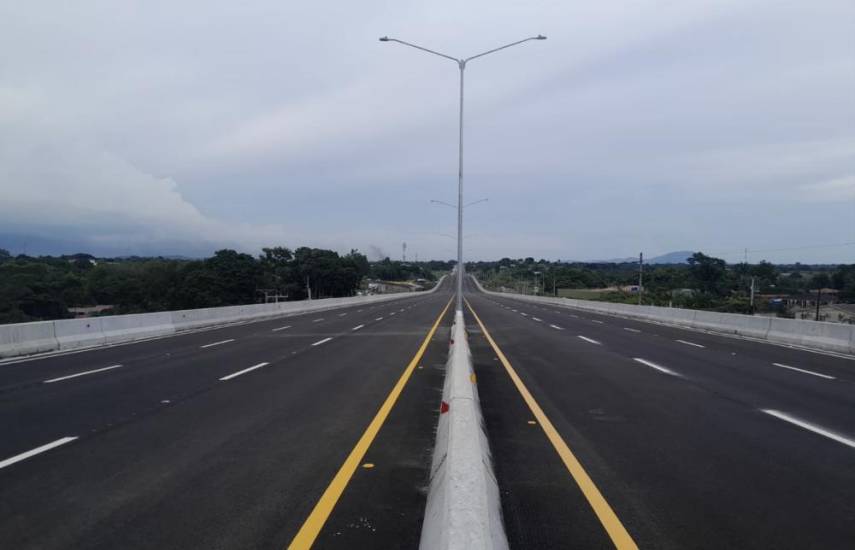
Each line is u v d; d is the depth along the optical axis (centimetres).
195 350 2067
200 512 599
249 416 1027
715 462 768
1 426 959
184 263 8288
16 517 591
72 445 847
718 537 543
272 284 9256
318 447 833
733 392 1265
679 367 1647
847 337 2069
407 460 769
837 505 621
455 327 1909
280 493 651
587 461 770
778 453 810
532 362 1728
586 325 3334
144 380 1412
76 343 2172
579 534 548
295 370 1573
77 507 615
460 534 360
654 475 715
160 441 866
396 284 18325
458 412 662
